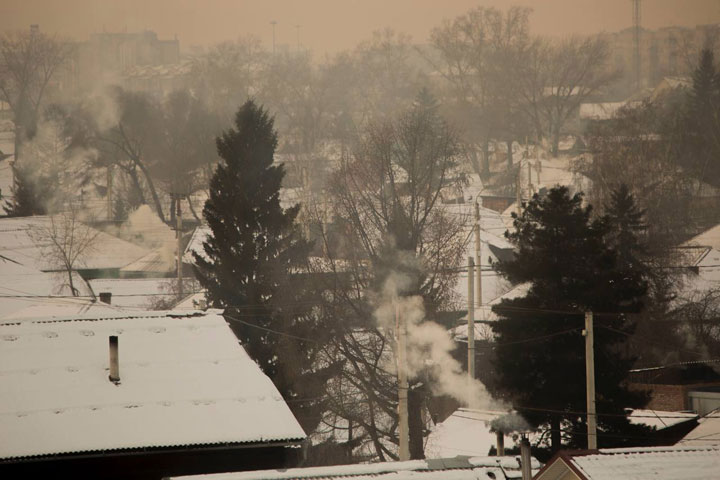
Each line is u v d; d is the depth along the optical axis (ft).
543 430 225.35
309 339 247.29
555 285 233.55
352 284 256.11
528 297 233.96
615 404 220.23
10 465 124.26
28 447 122.83
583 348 224.12
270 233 279.08
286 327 253.85
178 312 165.58
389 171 265.34
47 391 134.72
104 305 233.55
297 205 287.28
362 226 259.39
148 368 143.54
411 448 235.20
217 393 137.80
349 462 244.22
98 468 128.26
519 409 220.64
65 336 152.46
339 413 241.14
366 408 247.29
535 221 247.29
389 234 252.62
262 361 257.14
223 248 277.64
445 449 225.35
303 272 265.13
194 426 130.41
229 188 282.15
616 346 272.92
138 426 129.08
